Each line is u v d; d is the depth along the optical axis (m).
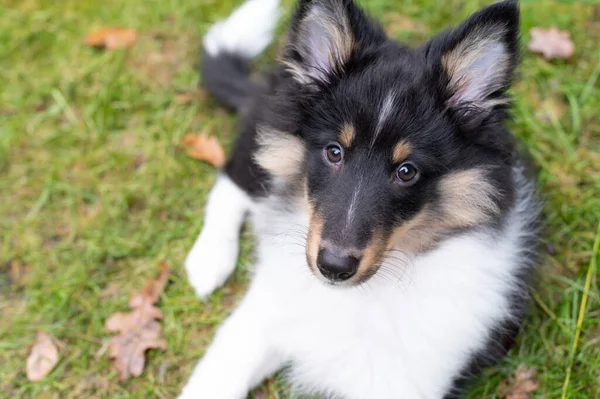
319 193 0.71
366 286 0.74
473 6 1.04
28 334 0.83
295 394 0.80
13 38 1.04
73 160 0.94
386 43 0.73
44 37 1.04
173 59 1.02
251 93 0.90
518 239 0.77
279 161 0.74
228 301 0.85
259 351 0.78
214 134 0.96
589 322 0.82
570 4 1.04
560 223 0.88
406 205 0.70
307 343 0.77
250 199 0.84
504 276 0.75
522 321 0.81
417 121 0.70
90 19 1.06
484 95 0.70
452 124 0.70
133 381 0.81
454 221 0.72
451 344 0.75
